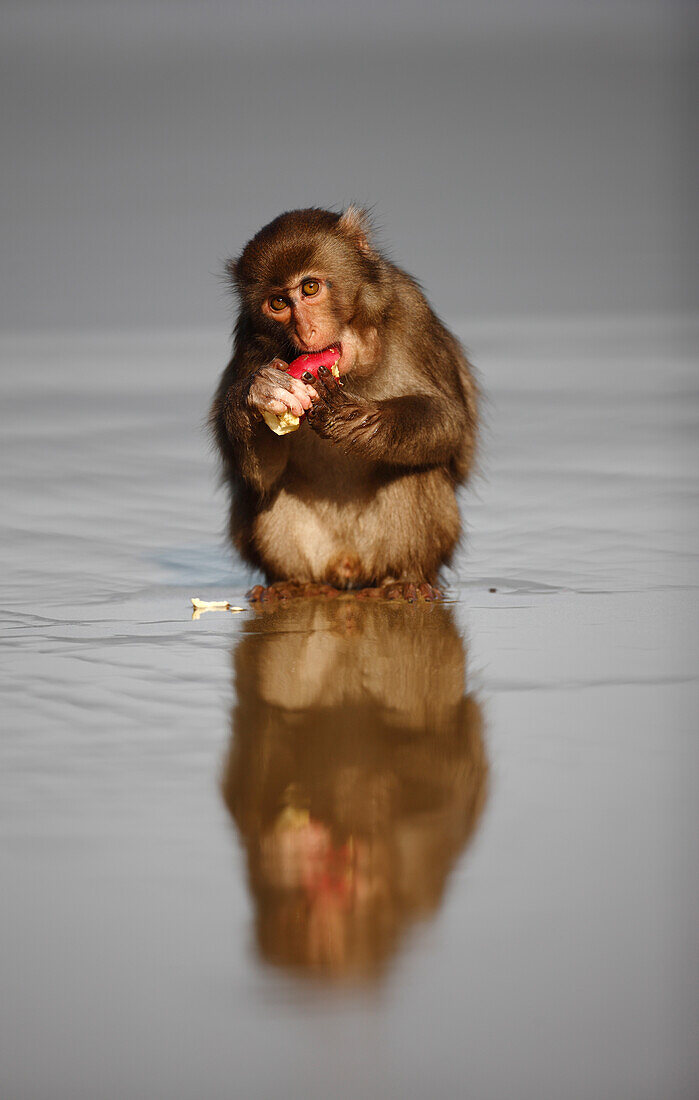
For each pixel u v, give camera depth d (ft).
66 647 70.38
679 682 61.62
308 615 78.48
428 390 83.76
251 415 77.71
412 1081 32.63
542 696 59.88
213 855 43.78
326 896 40.91
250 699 60.23
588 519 105.81
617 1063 33.19
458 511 86.43
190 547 100.37
